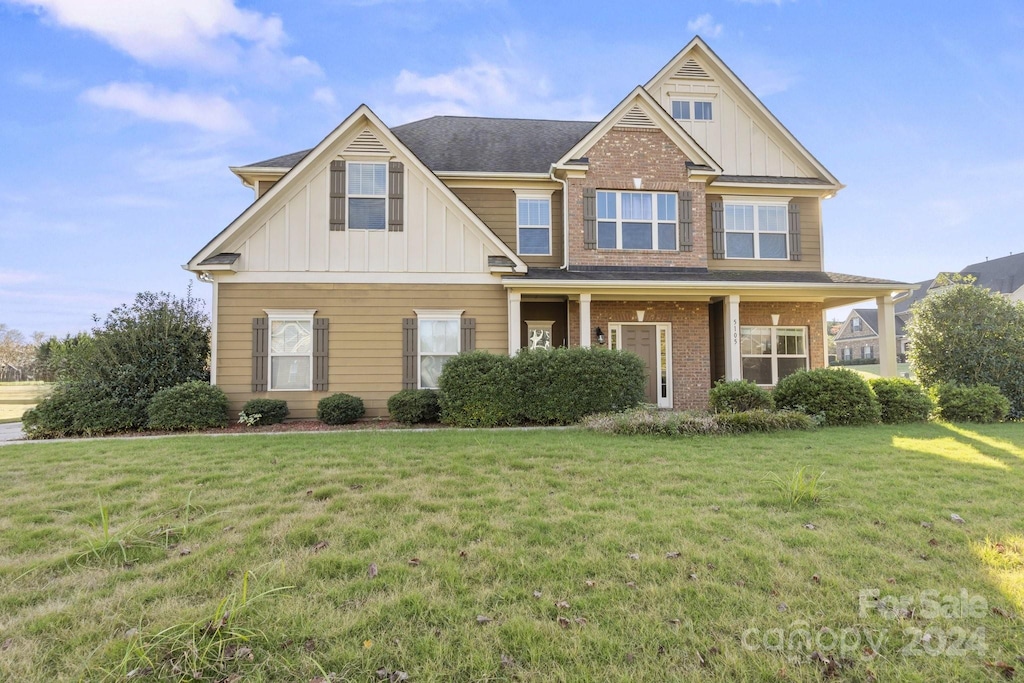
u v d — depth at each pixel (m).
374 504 4.57
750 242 14.30
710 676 2.22
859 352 48.94
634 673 2.24
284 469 5.99
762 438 8.08
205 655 2.29
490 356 10.40
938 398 10.63
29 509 4.54
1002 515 4.16
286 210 11.48
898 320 44.00
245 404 10.88
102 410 9.72
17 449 7.68
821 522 4.01
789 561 3.29
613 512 4.30
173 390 10.02
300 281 11.43
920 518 4.08
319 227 11.53
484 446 7.34
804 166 15.02
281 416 10.81
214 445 7.76
